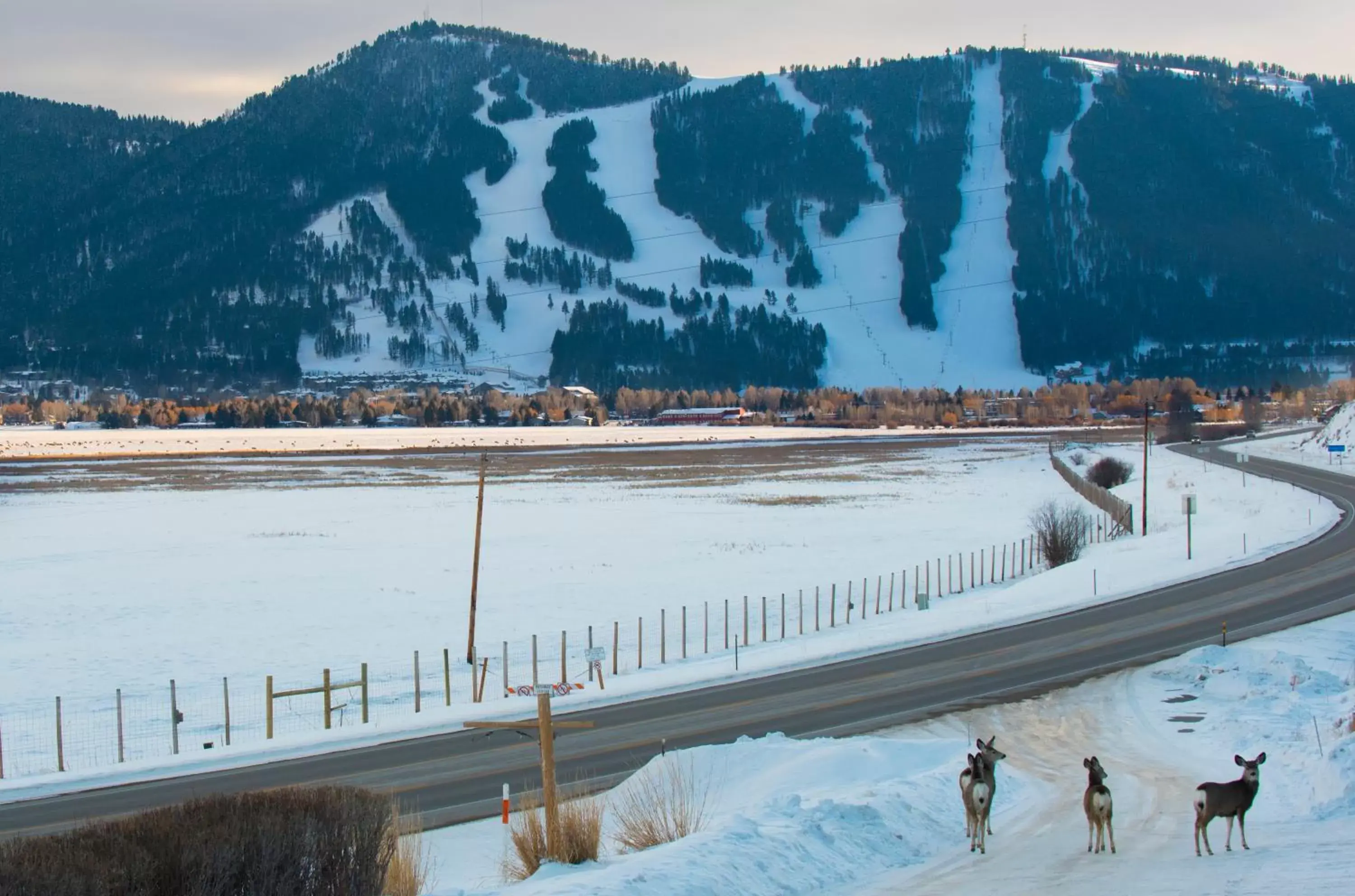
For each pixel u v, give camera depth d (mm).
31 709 45656
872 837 23344
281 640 58281
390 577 76812
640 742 38156
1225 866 20922
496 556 85688
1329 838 22719
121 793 34125
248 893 17812
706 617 54938
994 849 23547
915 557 85062
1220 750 34344
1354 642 48219
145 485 150875
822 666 49156
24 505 126062
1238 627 52938
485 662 47906
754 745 32500
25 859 16953
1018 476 159625
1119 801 28453
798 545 90688
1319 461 148875
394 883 20391
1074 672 46094
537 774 35125
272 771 36219
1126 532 93938
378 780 35000
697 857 20797
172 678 50656
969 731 38000
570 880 20391
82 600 69312
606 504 123000
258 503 127812
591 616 63906
